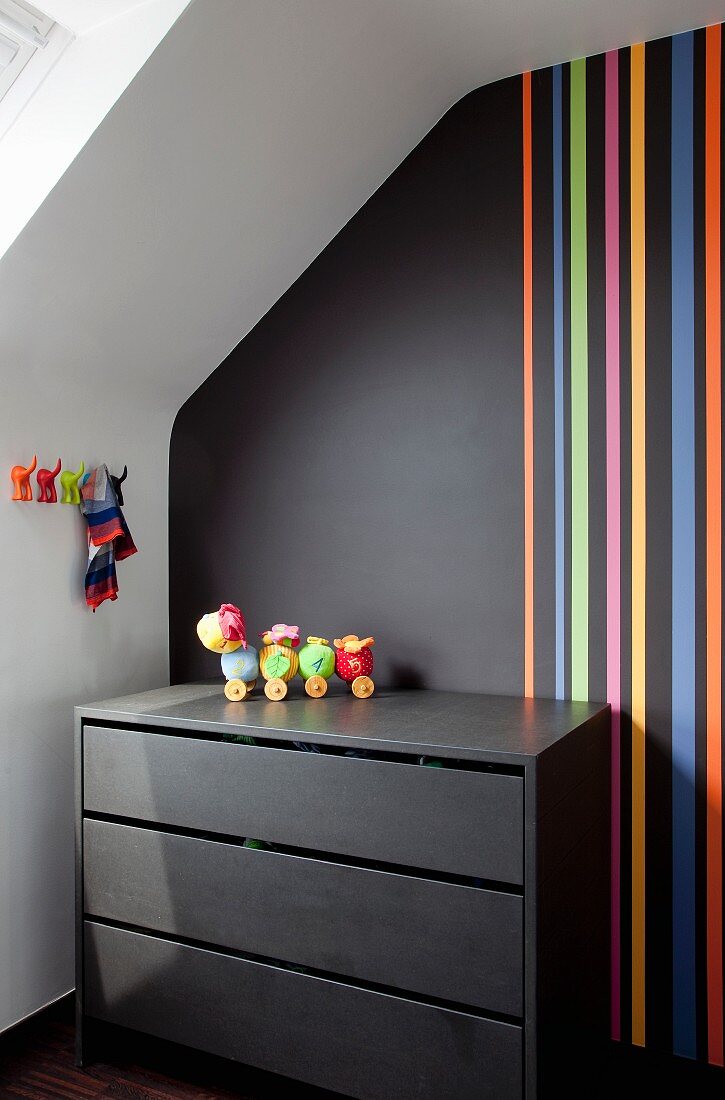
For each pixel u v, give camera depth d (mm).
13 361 2025
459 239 2229
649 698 2031
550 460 2131
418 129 2229
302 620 2426
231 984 1860
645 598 2033
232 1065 2029
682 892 1997
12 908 2104
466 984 1626
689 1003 1991
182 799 1903
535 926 1562
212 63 1681
